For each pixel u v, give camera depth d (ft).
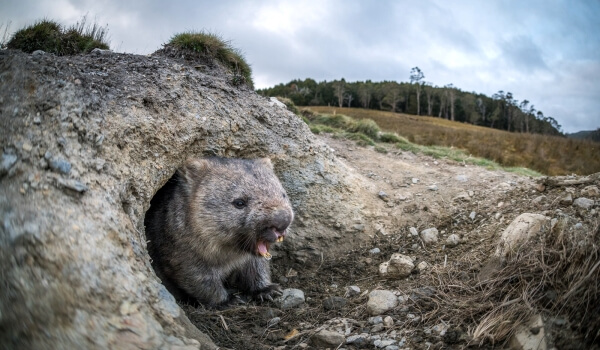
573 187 2.44
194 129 2.25
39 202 1.38
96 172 1.63
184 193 2.17
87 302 1.27
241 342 1.85
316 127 4.67
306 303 2.27
